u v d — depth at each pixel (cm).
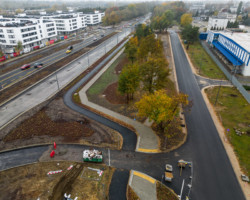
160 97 3703
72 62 8512
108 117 4606
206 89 6122
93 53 9900
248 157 3512
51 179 3025
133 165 3303
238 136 4034
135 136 4009
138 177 3081
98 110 4878
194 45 11625
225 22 13338
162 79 4956
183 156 3512
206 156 3531
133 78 4850
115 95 5619
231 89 6078
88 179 3036
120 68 7788
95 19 19488
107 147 3688
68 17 15062
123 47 11112
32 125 4250
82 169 3212
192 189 2908
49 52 10038
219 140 3938
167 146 3738
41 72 7300
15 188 2869
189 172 3189
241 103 5253
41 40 11862
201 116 4728
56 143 3759
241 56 7250
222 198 2795
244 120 4528
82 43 12088
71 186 2916
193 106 5147
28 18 13662
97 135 4003
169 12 17562
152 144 3775
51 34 12812
